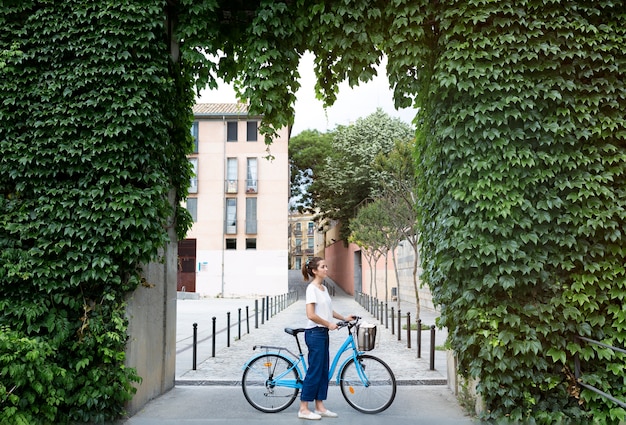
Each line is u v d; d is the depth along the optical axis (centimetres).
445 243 604
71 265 608
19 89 630
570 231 584
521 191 584
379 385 628
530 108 584
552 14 592
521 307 577
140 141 640
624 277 582
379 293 3706
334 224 5459
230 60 740
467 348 595
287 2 675
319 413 611
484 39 589
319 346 598
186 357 1127
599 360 582
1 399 473
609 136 589
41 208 613
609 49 588
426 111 682
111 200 622
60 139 623
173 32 688
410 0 624
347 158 3991
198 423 590
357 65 659
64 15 643
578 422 559
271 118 686
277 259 4025
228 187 4056
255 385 645
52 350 575
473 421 588
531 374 568
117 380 602
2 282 599
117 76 634
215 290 4006
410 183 1758
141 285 650
